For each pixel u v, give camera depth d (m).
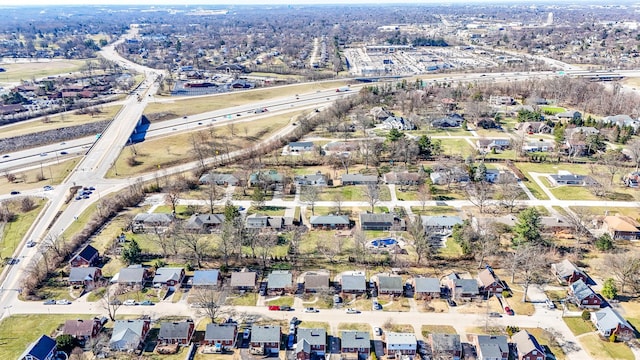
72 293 120.88
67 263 133.50
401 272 128.62
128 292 121.12
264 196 173.88
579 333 105.56
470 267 130.50
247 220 151.75
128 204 168.38
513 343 101.44
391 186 180.88
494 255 134.00
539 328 107.06
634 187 176.38
